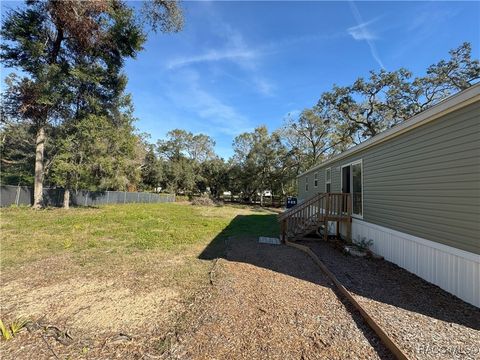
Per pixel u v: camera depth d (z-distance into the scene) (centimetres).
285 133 2664
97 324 290
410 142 521
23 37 1356
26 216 1152
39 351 239
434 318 314
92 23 1448
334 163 1047
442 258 422
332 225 955
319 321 301
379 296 381
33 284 407
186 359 229
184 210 1844
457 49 1691
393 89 1958
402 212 544
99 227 942
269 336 267
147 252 617
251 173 2881
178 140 4006
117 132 1661
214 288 398
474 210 362
